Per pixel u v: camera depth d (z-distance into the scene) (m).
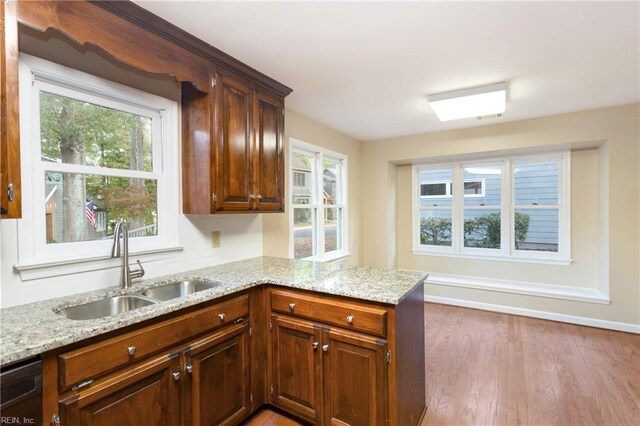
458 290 4.25
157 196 2.14
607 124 3.27
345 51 2.06
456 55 2.12
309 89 2.71
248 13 1.65
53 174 1.67
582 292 3.71
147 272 2.04
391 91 2.76
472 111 3.09
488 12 1.65
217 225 2.51
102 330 1.25
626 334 3.28
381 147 4.63
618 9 1.62
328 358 1.80
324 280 1.96
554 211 4.08
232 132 2.18
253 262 2.61
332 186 4.21
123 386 1.33
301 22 1.74
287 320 1.96
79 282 1.72
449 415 2.05
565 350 2.94
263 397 2.07
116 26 1.55
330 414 1.81
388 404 1.63
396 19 1.71
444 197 4.78
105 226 1.89
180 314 1.57
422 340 2.05
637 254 3.25
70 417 1.17
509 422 1.98
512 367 2.64
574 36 1.88
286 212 3.25
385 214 4.64
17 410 1.05
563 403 2.16
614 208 3.32
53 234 1.67
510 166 4.27
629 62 2.21
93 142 1.83
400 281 1.91
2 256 1.47
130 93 1.95
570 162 3.92
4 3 1.22
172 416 1.52
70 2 1.40
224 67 2.12
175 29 1.77
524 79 2.51
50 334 1.16
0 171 1.20
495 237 4.43
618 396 2.23
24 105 1.53
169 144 2.16
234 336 1.86
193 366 1.62
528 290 3.83
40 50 1.57
